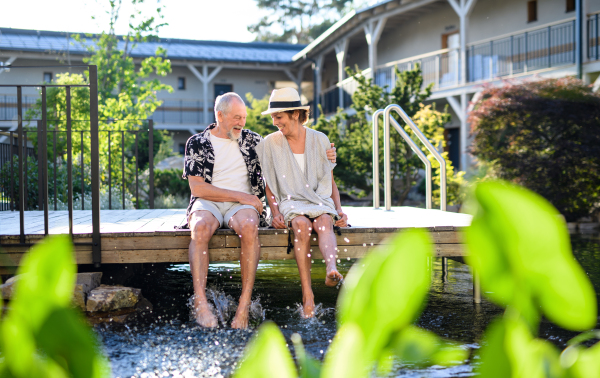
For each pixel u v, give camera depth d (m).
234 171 2.96
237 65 22.55
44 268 0.21
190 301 3.12
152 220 4.09
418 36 16.89
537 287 0.18
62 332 0.21
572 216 9.27
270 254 2.90
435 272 4.36
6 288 1.43
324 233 2.80
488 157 9.73
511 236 0.18
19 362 0.21
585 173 9.11
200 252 2.68
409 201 13.69
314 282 3.82
